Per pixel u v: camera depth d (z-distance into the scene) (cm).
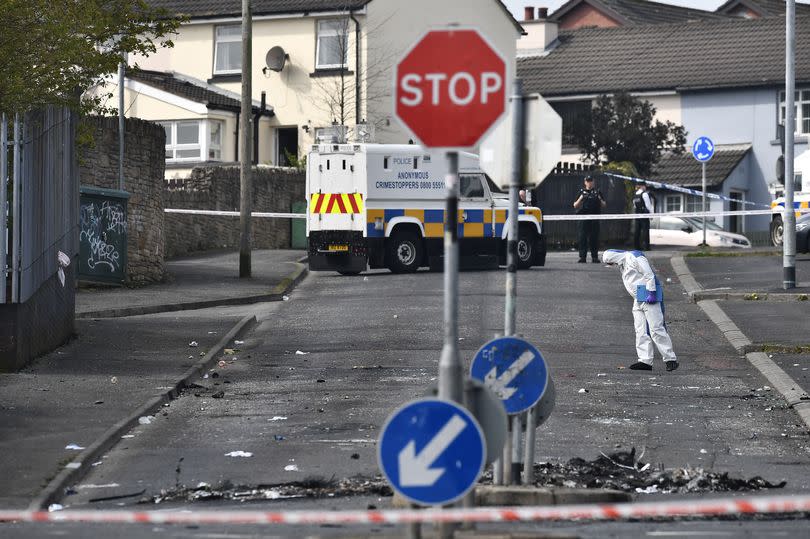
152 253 7506
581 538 2303
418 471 2072
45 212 4744
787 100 6838
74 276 5359
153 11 5894
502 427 2259
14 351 4400
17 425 3578
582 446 3475
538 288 7219
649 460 3319
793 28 6856
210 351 5050
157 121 12600
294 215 9612
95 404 3922
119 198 7069
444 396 2222
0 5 4412
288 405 4059
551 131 2845
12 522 2611
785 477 3120
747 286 7056
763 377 4694
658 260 8756
